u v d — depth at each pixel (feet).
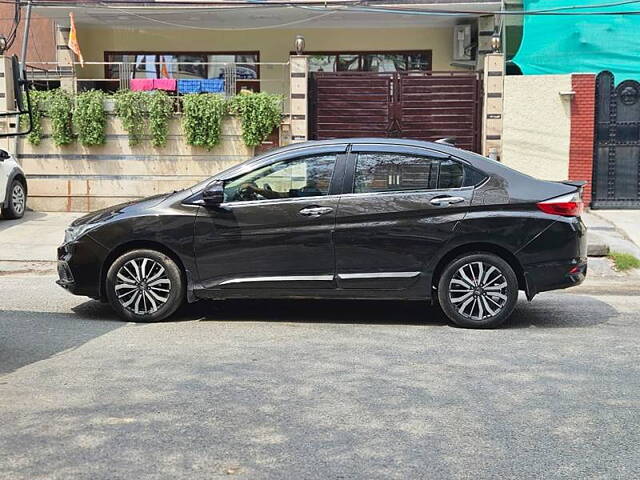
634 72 48.91
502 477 12.84
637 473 13.04
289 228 23.39
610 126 48.96
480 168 23.45
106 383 17.88
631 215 46.93
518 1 52.70
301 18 55.16
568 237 23.09
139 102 47.70
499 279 23.34
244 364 19.49
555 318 25.55
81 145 48.24
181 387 17.56
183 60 59.41
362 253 23.32
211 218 23.62
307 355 20.39
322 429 14.97
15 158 47.93
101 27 58.44
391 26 57.77
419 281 23.34
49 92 48.03
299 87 48.52
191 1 51.93
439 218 23.08
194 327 23.77
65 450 13.88
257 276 23.66
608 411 16.12
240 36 59.06
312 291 23.61
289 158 23.88
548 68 51.16
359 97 49.75
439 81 49.47
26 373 18.71
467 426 15.19
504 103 48.96
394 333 23.02
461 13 51.57
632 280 33.55
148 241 23.95
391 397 16.92
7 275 33.99
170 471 12.99
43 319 24.97
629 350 21.12
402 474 12.92
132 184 48.47
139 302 24.26
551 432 14.92
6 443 14.20
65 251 24.75
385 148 23.70
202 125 47.42
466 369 19.12
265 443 14.24
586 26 50.08
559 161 48.98
